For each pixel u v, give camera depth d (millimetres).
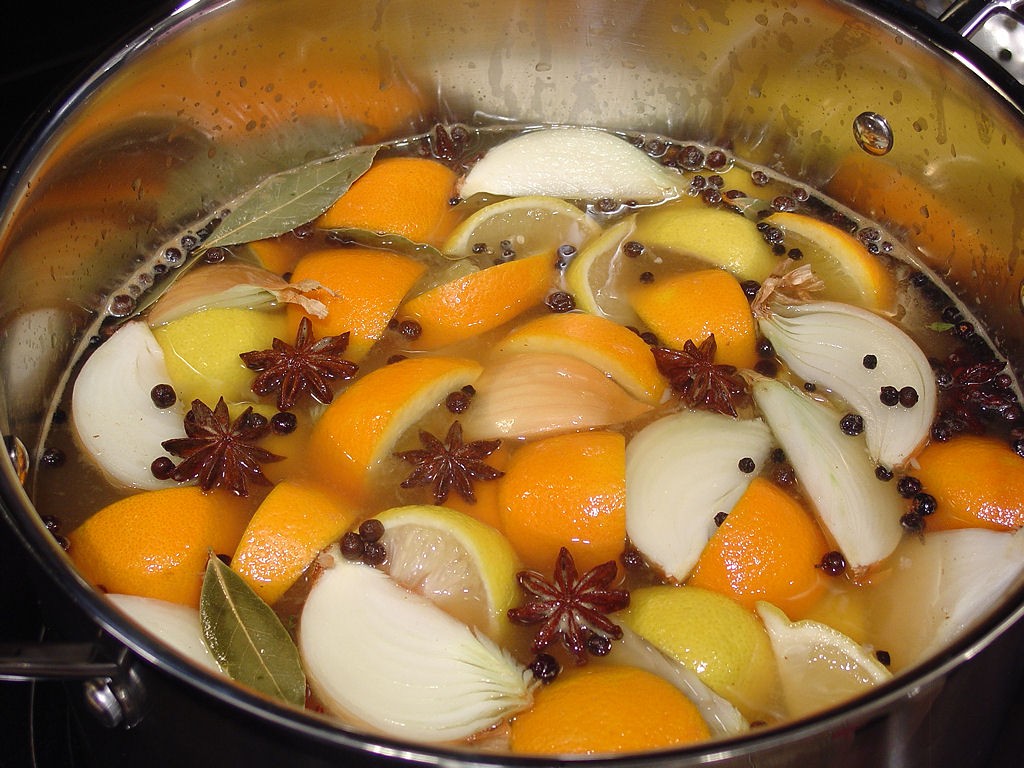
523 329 354
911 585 312
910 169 390
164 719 249
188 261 393
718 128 435
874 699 225
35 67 442
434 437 330
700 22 400
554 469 310
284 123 420
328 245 390
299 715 222
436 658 283
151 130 379
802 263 388
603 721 260
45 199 339
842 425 342
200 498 314
